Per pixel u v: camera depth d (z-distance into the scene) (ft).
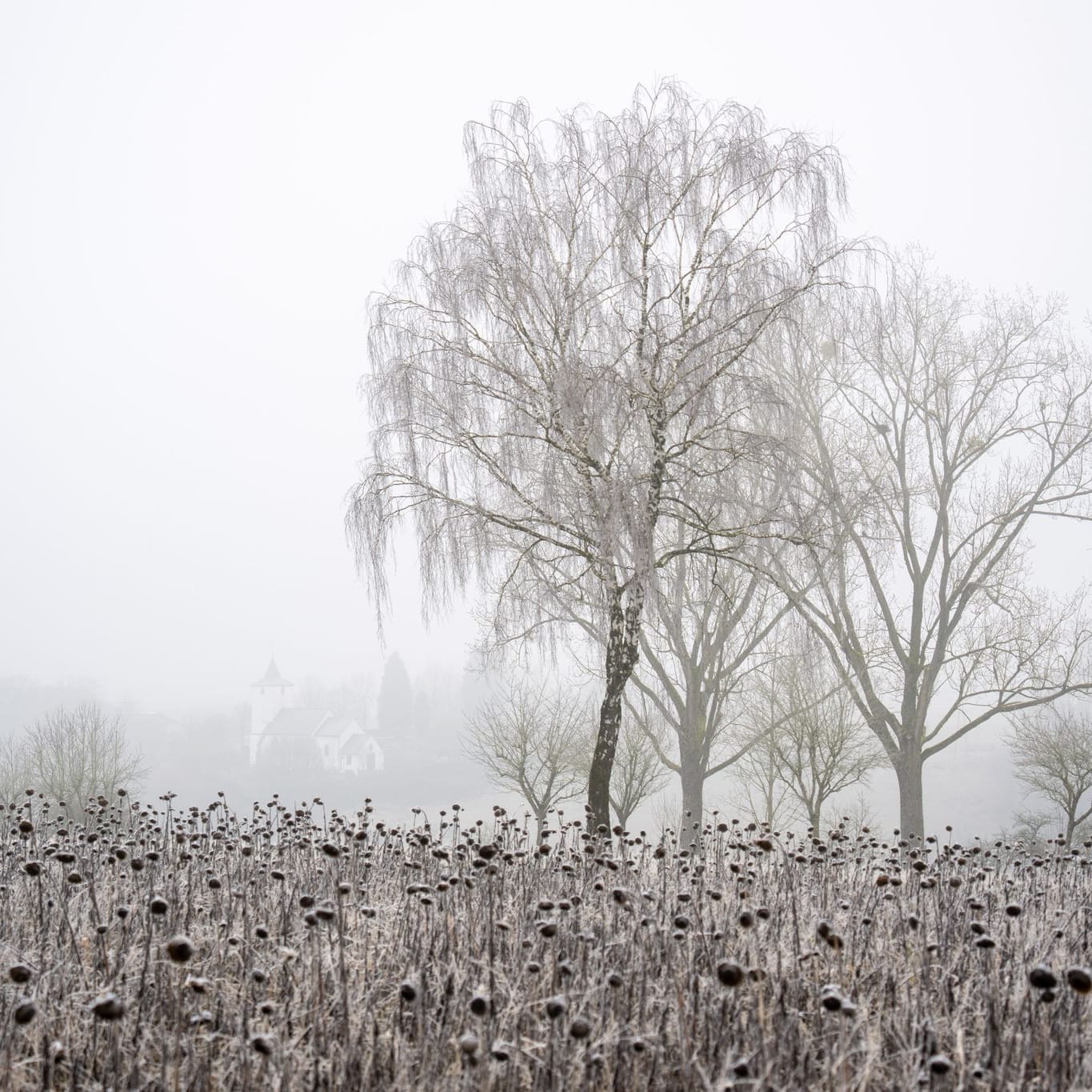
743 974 10.40
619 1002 13.83
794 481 43.91
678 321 45.03
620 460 41.75
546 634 47.44
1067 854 32.78
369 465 46.68
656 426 42.73
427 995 13.96
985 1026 13.57
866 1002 14.12
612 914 18.75
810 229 46.06
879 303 47.03
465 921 18.52
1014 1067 12.60
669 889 23.53
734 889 23.24
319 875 23.88
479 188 48.44
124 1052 12.96
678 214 46.47
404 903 20.08
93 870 22.39
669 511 44.37
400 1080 11.93
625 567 42.39
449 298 45.01
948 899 21.62
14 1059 12.44
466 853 23.59
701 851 28.86
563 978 14.26
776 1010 13.94
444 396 44.37
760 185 45.91
